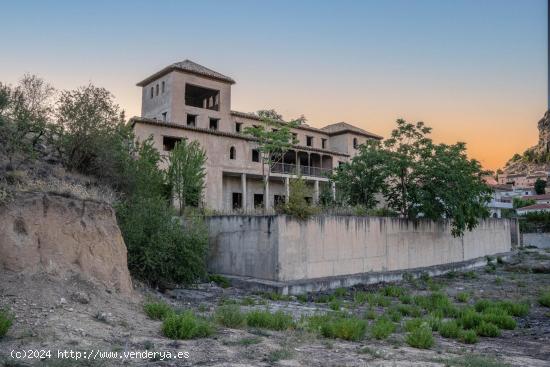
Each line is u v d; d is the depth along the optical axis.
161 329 9.55
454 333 11.71
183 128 38.41
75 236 12.34
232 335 9.63
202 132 39.59
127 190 21.22
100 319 9.78
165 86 45.03
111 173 20.94
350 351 8.92
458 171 27.34
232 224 21.42
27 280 10.65
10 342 7.46
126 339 8.51
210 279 19.88
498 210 57.44
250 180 44.97
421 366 7.80
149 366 6.95
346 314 13.78
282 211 20.31
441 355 9.09
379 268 24.36
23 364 6.48
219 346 8.50
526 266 30.66
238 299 16.30
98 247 12.75
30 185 12.84
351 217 22.94
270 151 42.03
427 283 23.33
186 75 44.78
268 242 19.66
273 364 7.49
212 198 39.34
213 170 39.81
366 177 28.45
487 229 36.41
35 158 19.19
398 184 28.31
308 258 20.42
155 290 16.14
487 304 16.05
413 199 26.94
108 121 21.09
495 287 22.48
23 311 9.27
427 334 10.24
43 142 21.75
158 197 21.16
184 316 9.62
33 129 19.83
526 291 21.19
